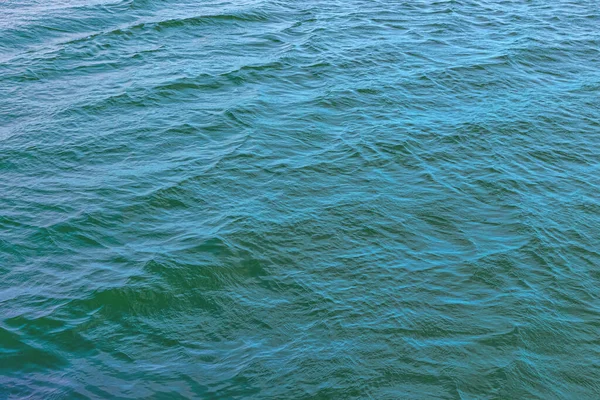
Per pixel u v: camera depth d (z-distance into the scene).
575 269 13.63
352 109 19.98
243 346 11.36
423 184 16.30
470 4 31.14
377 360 11.18
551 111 20.22
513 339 11.75
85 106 19.52
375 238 14.28
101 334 11.39
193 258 13.27
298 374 10.82
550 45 25.64
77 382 10.37
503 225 14.90
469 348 11.52
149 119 18.95
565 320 12.30
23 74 21.50
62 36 25.14
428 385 10.76
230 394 10.38
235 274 12.99
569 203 15.84
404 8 30.34
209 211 14.95
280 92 20.97
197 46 24.66
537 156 17.80
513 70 23.16
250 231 14.16
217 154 17.22
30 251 13.40
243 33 26.31
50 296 12.12
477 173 16.84
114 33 25.19
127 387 10.35
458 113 19.91
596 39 26.70
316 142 18.06
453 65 23.31
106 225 14.33
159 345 11.28
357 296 12.61
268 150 17.50
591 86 22.16
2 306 11.79
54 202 15.03
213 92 20.81
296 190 15.84
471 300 12.63
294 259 13.52
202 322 11.84
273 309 12.20
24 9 27.47
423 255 13.82
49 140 17.64
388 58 23.91
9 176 16.02
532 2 31.78
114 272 12.82
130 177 16.11
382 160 17.22
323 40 25.59
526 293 12.88
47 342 11.11
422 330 11.86
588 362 11.45
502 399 10.60
